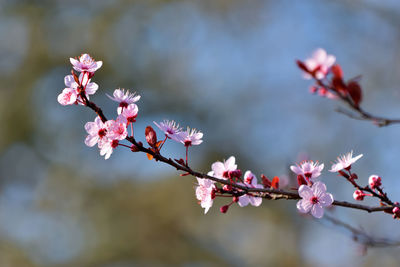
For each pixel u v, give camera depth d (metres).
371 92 12.04
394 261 10.09
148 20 15.24
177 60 15.00
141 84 14.70
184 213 13.16
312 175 2.76
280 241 12.69
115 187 13.59
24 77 14.83
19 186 13.79
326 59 3.93
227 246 13.08
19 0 15.45
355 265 10.65
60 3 15.39
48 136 14.16
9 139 14.16
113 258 12.65
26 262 12.88
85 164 13.88
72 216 13.28
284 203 12.76
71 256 12.91
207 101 14.52
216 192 2.69
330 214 4.65
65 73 14.90
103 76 14.54
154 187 13.62
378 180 2.78
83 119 14.20
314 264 11.89
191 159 13.76
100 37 14.97
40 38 15.12
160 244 12.91
